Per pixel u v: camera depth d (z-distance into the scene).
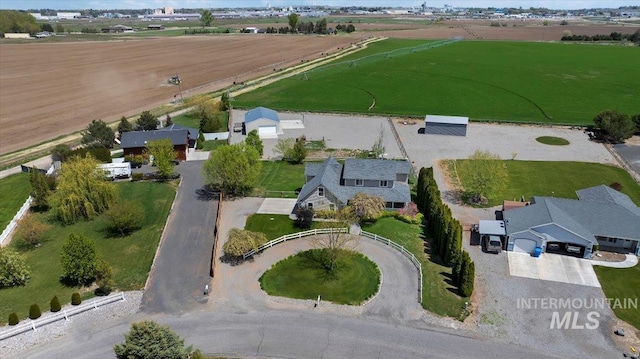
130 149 75.75
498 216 58.59
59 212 57.72
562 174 71.81
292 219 57.31
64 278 46.38
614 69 152.12
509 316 40.59
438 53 189.38
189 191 65.62
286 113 106.19
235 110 109.94
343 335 38.31
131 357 30.84
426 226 56.16
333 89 130.12
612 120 86.62
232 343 37.53
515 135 90.69
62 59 186.75
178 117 104.44
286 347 37.12
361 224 55.50
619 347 37.09
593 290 44.03
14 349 36.72
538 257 49.22
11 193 67.00
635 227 49.59
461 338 38.03
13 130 99.12
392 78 143.12
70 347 37.00
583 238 48.06
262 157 79.44
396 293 43.53
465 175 67.75
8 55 196.75
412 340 37.78
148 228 55.66
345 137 89.62
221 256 49.47
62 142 90.00
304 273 46.38
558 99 117.69
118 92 131.75
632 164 75.56
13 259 44.78
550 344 37.41
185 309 41.50
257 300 42.59
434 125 90.69
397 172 59.88
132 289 44.34
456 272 44.66
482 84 134.25
